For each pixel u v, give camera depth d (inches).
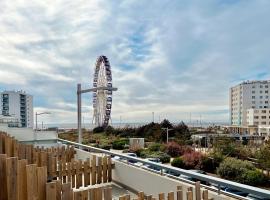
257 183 870.4
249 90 4227.4
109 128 2202.3
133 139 1678.2
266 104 4175.7
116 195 216.1
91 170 250.2
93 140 1827.0
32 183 149.7
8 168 150.0
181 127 2271.2
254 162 1162.6
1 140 293.3
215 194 150.3
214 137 1911.9
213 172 1082.7
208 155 1203.9
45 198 152.4
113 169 258.2
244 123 4234.7
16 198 150.6
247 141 1989.4
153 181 198.5
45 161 242.7
